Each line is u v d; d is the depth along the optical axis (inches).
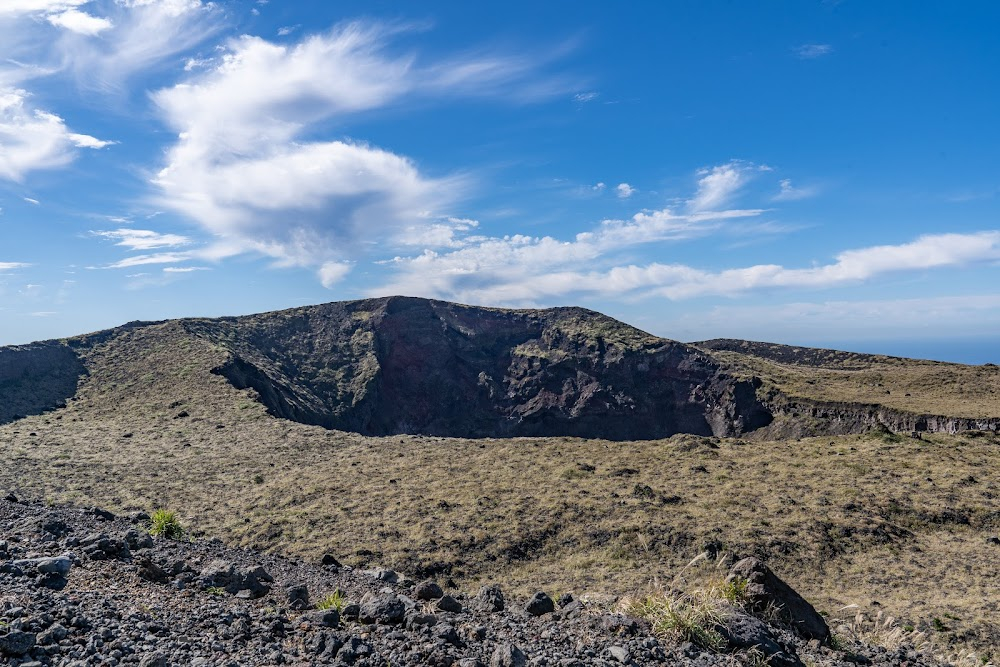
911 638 404.2
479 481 1619.1
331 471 1777.8
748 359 5027.1
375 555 1128.2
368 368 4995.1
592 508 1365.7
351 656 219.6
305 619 266.2
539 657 229.3
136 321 4424.2
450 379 5344.5
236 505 1464.1
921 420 2800.2
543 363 5388.8
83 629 212.5
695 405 4613.7
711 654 261.3
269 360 4722.0
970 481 1489.9
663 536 1189.1
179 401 2878.9
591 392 4992.6
